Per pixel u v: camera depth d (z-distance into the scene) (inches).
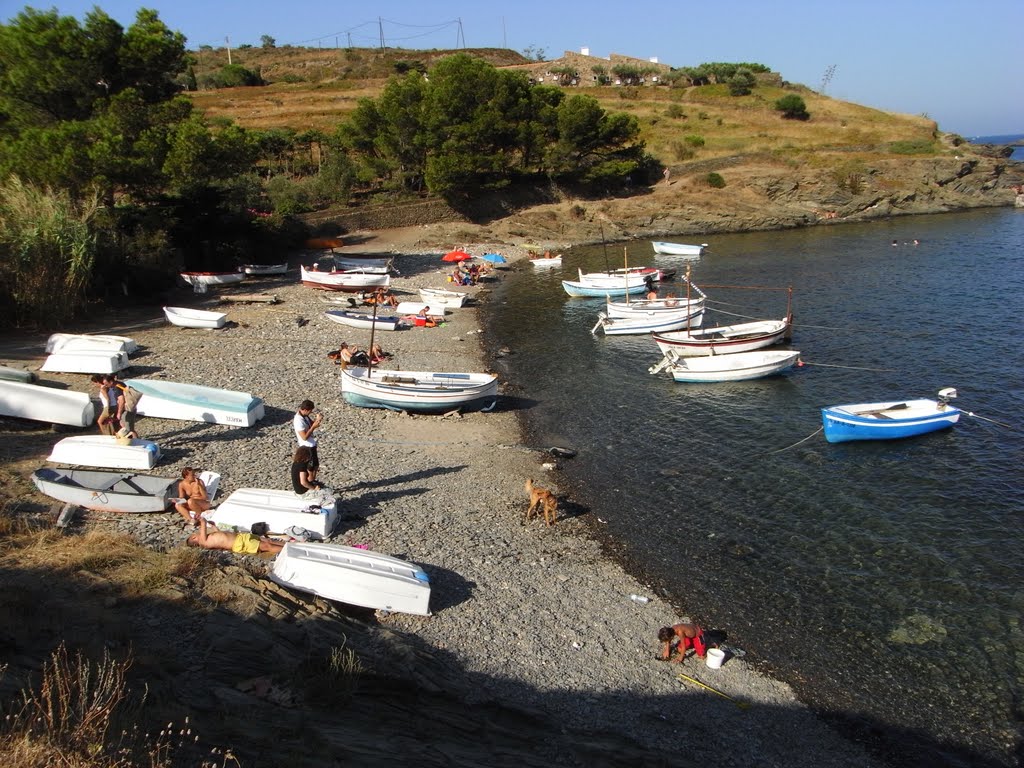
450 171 2699.3
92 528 576.7
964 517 727.7
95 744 278.5
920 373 1174.3
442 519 698.2
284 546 543.5
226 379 1071.6
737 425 986.7
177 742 309.6
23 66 1510.8
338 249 2203.5
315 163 3038.9
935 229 2780.5
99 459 701.3
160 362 1131.9
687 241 2780.5
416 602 531.5
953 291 1720.0
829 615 581.3
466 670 478.3
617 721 454.0
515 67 5339.6
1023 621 569.0
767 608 591.2
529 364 1284.4
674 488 803.4
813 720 474.3
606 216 2913.4
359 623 490.0
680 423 999.6
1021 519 720.3
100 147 1417.3
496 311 1697.8
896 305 1617.9
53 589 442.9
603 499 776.9
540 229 2778.1
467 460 859.4
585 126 3058.6
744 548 679.7
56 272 1282.0
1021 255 2132.1
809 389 1123.3
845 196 3161.9
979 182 3442.4
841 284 1871.3
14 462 693.3
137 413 884.0
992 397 1056.8
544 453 891.4
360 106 2908.5
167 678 370.6
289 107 3946.9
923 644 546.9
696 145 3673.7
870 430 904.9
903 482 805.9
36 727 287.6
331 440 879.1
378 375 1061.8
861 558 660.1
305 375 1121.4
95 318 1386.6
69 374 1008.9
